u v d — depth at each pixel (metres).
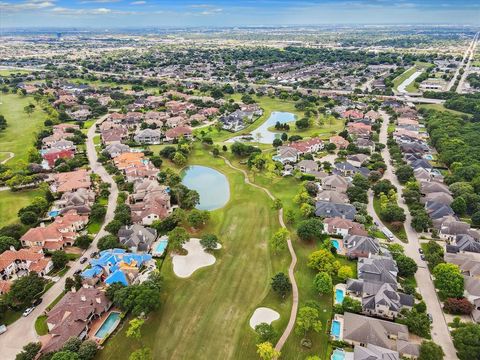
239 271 134.00
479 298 115.88
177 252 144.38
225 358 99.69
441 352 95.38
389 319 111.62
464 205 170.38
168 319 112.38
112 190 198.38
